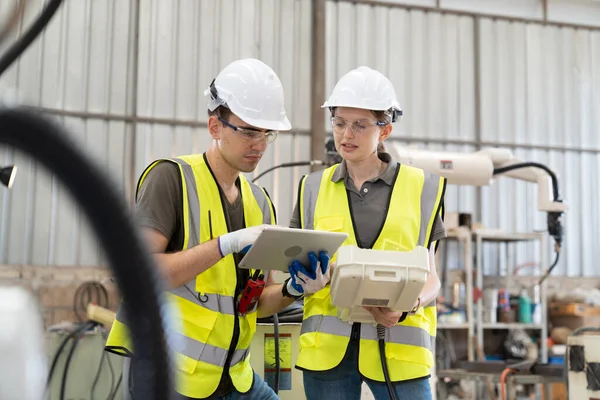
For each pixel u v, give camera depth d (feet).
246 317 6.91
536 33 27.22
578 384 10.71
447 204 25.86
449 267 25.21
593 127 27.50
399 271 6.56
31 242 21.99
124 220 1.04
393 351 7.20
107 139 22.91
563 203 14.93
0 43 3.28
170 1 23.75
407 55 25.95
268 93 6.85
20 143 1.00
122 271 1.06
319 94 24.58
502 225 26.25
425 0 26.35
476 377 13.73
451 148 26.11
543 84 27.17
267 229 6.03
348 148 7.42
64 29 22.81
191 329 6.49
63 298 21.93
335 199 7.57
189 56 23.76
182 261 6.16
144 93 23.31
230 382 6.71
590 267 26.96
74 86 22.79
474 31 26.63
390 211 7.39
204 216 6.64
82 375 13.38
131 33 23.34
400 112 7.79
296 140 24.39
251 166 6.85
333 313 7.36
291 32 24.73
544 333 22.84
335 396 7.40
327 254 6.56
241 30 24.31
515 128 26.78
